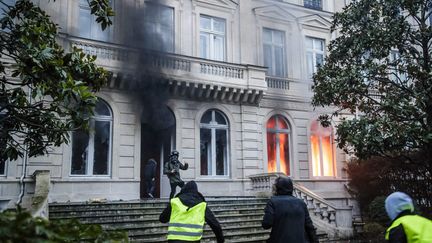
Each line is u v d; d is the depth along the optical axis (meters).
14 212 2.82
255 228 11.52
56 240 2.52
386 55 11.90
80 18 15.99
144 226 10.16
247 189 17.19
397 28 11.58
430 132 10.29
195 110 17.05
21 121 6.88
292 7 20.44
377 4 12.23
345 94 12.20
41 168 13.55
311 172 18.92
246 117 17.97
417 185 14.66
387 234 3.49
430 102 10.86
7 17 7.10
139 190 15.41
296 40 20.27
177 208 5.09
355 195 18.41
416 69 11.18
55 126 7.19
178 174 12.44
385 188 16.39
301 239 4.54
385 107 11.17
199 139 16.97
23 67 6.35
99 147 15.21
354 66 12.10
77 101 6.48
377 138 10.44
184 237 4.93
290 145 18.94
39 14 7.77
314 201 13.84
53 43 7.37
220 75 17.39
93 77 7.41
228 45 18.72
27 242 2.39
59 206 10.48
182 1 17.98
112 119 15.49
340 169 19.47
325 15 21.28
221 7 18.88
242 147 17.62
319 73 13.16
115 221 10.15
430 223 3.39
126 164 15.37
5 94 7.08
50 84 6.43
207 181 16.69
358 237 13.16
